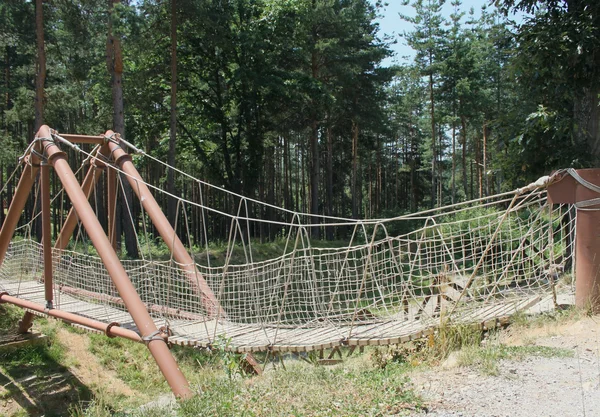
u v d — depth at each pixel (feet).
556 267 25.39
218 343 21.95
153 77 88.33
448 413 13.08
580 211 22.04
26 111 78.28
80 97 89.61
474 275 22.52
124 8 62.44
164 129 95.91
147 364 40.06
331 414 13.43
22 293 37.63
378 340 21.68
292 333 25.80
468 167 195.72
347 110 113.29
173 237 30.76
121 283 24.63
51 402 33.73
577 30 38.34
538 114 40.63
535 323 21.66
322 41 95.40
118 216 89.81
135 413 18.72
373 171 190.90
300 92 92.07
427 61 127.75
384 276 24.40
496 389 14.55
